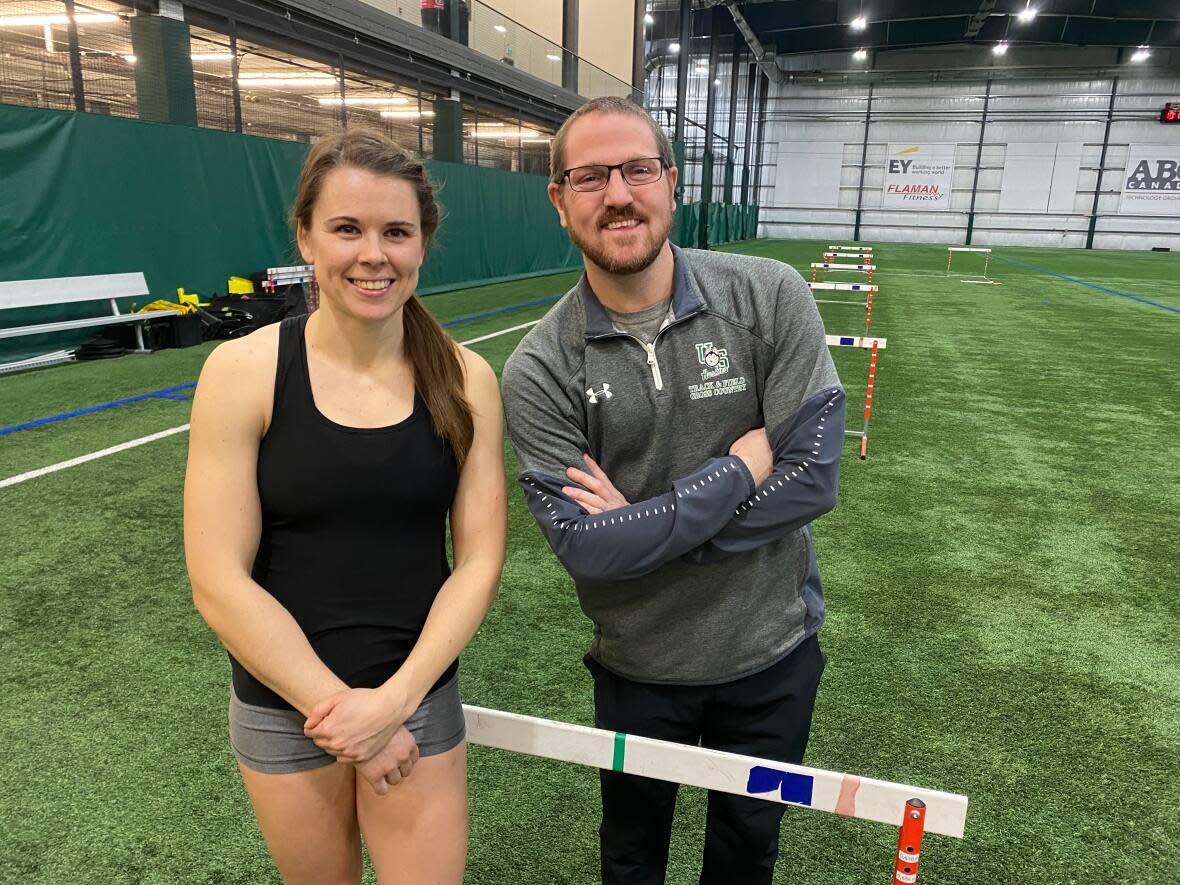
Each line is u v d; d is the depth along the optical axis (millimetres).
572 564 1324
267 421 1157
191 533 1139
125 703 2602
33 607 3201
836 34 33875
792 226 39781
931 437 5938
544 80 19516
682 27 25250
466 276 15305
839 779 1167
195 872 1954
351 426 1171
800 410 1346
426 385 1224
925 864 2025
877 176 37969
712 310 1401
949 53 35500
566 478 1382
